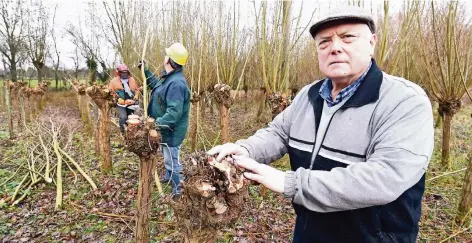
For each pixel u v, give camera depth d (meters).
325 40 1.21
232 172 1.39
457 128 8.23
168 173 3.78
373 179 0.99
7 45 16.44
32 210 3.70
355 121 1.18
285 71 5.18
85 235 3.14
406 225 1.19
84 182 4.45
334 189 1.01
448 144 5.09
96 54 11.70
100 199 3.94
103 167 4.75
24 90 8.62
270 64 5.06
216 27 6.82
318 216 1.34
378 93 1.14
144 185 2.44
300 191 1.06
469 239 3.02
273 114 4.03
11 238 3.11
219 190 1.45
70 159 4.91
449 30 4.24
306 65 8.91
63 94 15.63
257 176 1.13
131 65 7.30
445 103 4.96
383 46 3.80
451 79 4.75
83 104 7.97
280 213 3.57
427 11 4.78
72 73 16.98
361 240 1.23
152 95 3.67
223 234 3.10
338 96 1.24
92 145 6.36
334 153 1.23
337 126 1.23
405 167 0.99
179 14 6.35
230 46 7.00
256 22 5.19
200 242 1.50
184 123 3.55
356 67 1.17
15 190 4.11
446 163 5.10
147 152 2.35
